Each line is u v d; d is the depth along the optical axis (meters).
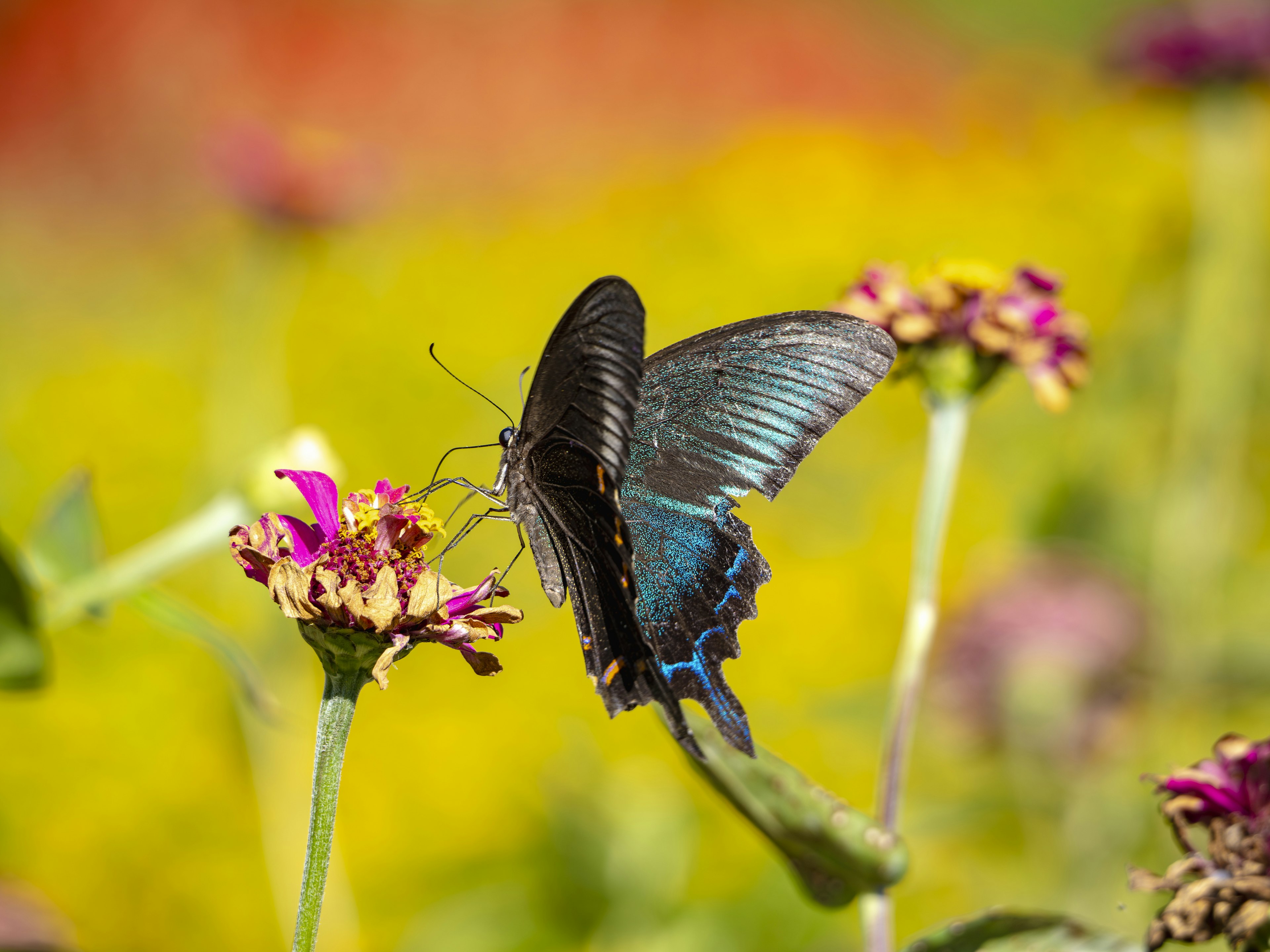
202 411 1.55
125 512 1.42
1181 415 1.17
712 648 0.81
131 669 1.14
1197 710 1.08
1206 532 1.11
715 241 1.90
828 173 2.04
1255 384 1.32
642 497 0.82
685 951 0.97
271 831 1.02
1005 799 1.02
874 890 0.81
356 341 1.66
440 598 0.76
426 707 1.18
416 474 1.48
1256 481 1.36
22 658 0.80
